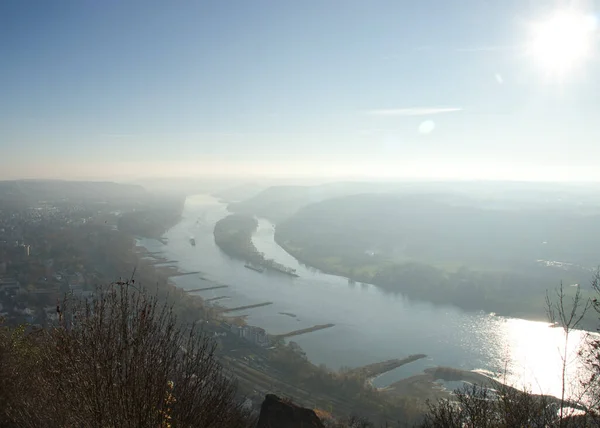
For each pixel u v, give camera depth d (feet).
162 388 25.62
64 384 25.53
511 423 28.91
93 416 24.02
